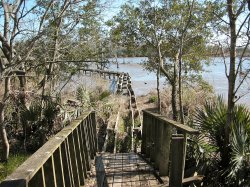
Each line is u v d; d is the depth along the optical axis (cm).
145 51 1506
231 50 602
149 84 3709
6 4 850
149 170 636
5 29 848
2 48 862
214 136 574
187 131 457
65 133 421
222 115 586
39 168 284
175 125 505
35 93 1107
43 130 1012
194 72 1542
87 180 593
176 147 489
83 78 1606
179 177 491
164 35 1426
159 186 539
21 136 1026
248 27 649
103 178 597
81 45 1216
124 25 1399
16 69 865
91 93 1327
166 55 1497
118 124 1178
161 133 592
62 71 1234
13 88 1085
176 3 1317
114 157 739
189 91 1611
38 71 1158
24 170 260
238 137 523
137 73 5428
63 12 934
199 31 1271
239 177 508
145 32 1416
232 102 579
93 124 773
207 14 1034
